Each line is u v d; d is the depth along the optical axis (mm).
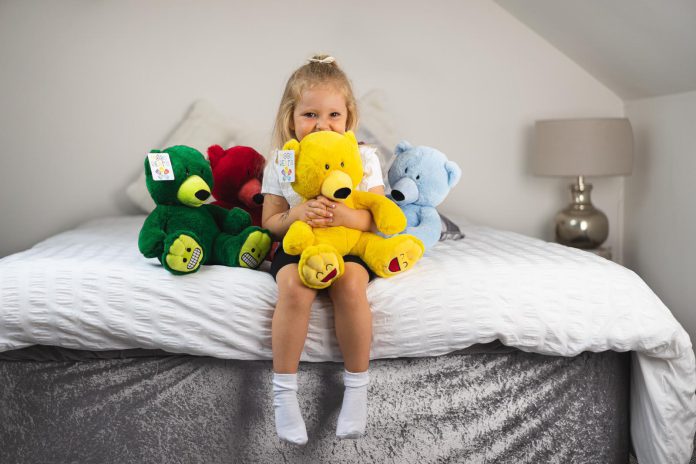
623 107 3236
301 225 1545
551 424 1671
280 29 3162
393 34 3195
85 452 1614
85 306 1530
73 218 3174
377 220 1608
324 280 1462
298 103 1818
